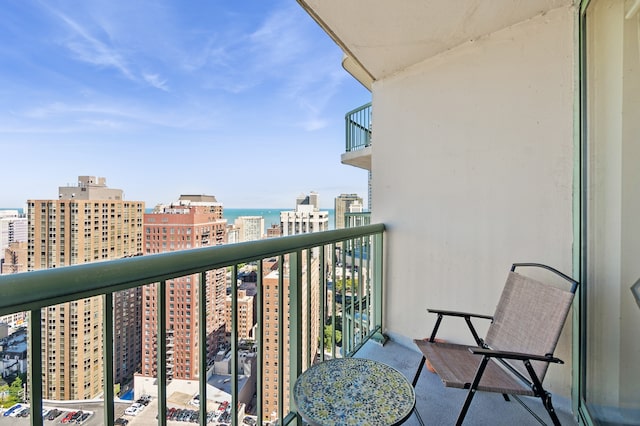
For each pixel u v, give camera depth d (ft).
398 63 8.39
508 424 5.49
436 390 6.48
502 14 6.30
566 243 5.86
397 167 8.76
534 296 5.55
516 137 6.52
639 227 4.75
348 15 6.48
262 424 4.55
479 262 7.07
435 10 6.25
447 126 7.67
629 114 4.84
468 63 7.30
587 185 5.53
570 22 5.82
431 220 7.95
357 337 8.28
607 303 5.16
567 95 5.86
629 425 4.79
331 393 3.86
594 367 5.34
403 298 8.54
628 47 4.82
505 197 6.68
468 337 7.25
